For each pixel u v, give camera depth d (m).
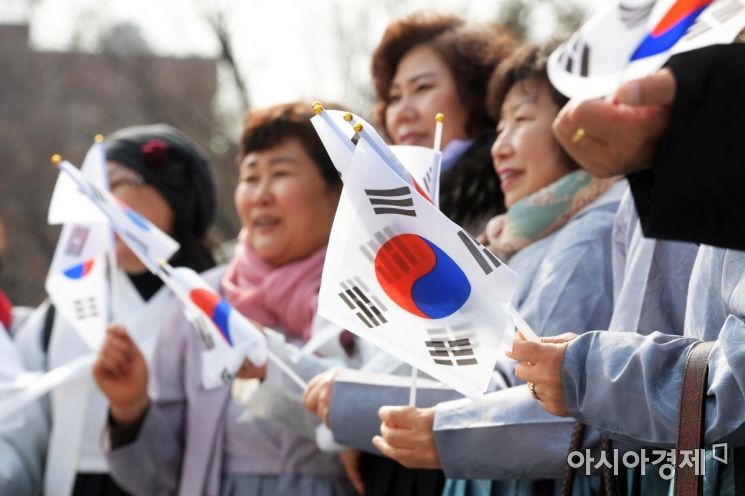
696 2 4.72
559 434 5.88
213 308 7.56
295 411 7.95
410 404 6.30
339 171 5.48
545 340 5.60
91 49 42.62
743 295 5.00
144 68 41.19
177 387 8.88
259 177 9.02
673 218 4.68
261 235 8.95
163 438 8.66
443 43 8.76
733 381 4.89
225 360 7.53
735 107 4.61
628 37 4.77
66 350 9.48
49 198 44.00
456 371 5.38
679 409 5.02
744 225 4.60
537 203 6.91
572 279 6.49
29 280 42.28
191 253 10.12
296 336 8.70
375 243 5.33
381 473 7.62
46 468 9.24
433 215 5.21
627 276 5.96
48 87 45.66
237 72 34.53
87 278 8.44
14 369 8.98
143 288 9.69
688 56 4.69
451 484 6.83
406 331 5.43
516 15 27.09
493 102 7.52
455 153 8.32
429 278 5.34
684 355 5.16
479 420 6.06
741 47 4.65
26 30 45.84
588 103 4.68
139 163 9.98
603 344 5.32
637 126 4.71
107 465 9.17
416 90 8.78
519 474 6.01
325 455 8.32
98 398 9.31
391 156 5.44
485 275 5.25
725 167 4.61
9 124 44.94
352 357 8.45
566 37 7.23
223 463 8.55
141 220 7.75
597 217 6.67
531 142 7.06
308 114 9.02
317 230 8.92
